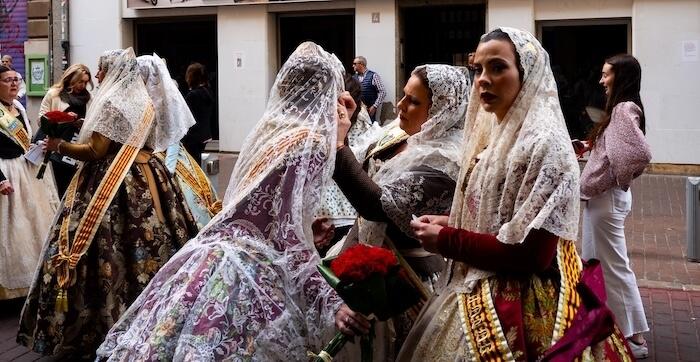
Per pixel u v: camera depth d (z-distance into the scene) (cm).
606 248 499
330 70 292
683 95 1351
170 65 1662
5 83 623
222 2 1557
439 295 280
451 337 265
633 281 503
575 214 247
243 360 270
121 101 480
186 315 272
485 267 256
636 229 916
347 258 256
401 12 1501
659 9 1349
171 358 270
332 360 296
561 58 1438
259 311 275
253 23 1553
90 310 474
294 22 1580
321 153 282
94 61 1647
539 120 252
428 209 291
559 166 246
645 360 514
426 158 293
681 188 1195
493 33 261
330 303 279
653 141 1370
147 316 284
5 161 607
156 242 484
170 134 500
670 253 805
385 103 1465
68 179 732
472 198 267
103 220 473
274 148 285
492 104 259
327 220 349
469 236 257
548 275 260
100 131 473
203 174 539
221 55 1579
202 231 294
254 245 280
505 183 255
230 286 274
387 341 304
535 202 244
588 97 1428
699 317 607
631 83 499
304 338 282
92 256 475
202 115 962
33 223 615
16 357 505
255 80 1562
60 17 1642
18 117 638
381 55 1488
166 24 1652
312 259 284
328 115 288
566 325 252
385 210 288
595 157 499
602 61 1420
